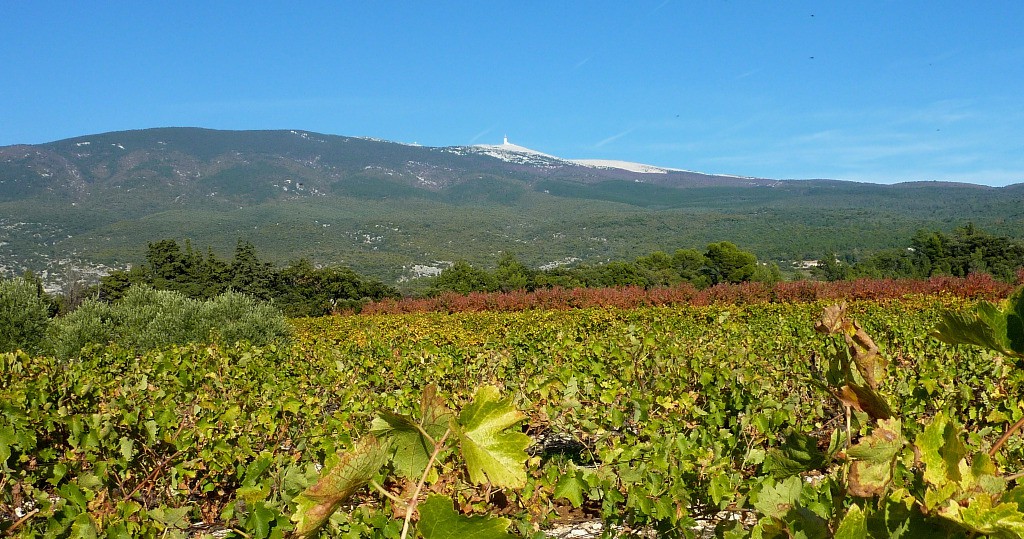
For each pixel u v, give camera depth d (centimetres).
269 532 264
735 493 387
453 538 79
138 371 780
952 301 1680
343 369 729
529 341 923
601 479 387
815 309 1648
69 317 1377
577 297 2391
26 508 434
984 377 584
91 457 426
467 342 1107
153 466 457
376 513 313
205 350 916
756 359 730
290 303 3319
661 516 356
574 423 517
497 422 96
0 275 1365
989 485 87
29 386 628
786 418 468
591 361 705
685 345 767
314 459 509
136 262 14050
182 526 300
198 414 573
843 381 111
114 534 285
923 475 91
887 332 920
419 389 656
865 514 88
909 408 544
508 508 401
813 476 308
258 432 526
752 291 2255
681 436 421
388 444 93
